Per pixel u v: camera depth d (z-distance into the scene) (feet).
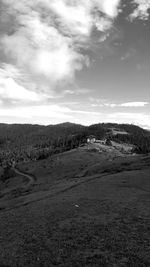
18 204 215.92
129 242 93.30
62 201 171.42
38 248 93.56
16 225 128.77
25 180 523.70
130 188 195.21
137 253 83.97
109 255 83.87
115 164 374.84
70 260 82.12
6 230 122.31
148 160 353.72
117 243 92.68
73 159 645.10
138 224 111.45
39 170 589.32
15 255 88.79
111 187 203.82
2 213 169.68
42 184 391.65
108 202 153.58
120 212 130.62
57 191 236.22
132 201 153.89
